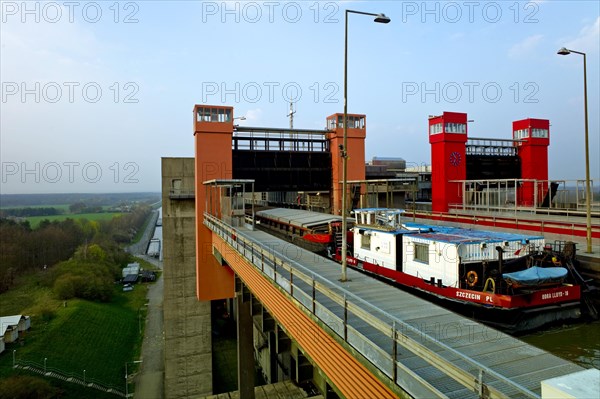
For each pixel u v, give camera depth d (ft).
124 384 136.98
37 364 130.41
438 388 20.98
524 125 151.64
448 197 135.13
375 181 97.86
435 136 139.03
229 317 173.27
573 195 128.16
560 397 12.35
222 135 106.52
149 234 563.07
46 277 234.99
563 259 55.36
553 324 47.26
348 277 45.06
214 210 106.42
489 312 47.16
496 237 57.98
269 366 111.04
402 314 32.22
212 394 120.47
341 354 28.91
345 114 43.62
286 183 118.01
